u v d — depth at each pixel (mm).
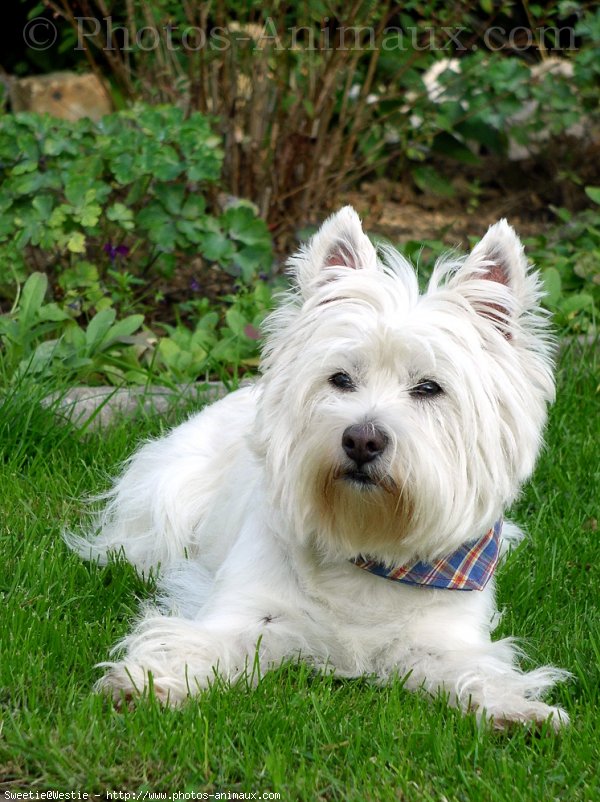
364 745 3318
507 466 3902
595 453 5668
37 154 6617
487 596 4203
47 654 3721
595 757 3318
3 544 4613
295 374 3838
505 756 3273
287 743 3258
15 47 10438
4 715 3309
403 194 9391
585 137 9219
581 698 3777
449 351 3705
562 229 7898
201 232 6691
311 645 3918
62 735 3178
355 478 3680
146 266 7000
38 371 5891
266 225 7129
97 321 6184
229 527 4473
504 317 3916
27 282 6180
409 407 3715
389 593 3926
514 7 9445
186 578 4594
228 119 7699
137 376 6105
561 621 4355
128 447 5582
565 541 4938
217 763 3148
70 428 5609
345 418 3664
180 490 4883
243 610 3932
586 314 6992
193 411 5824
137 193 6820
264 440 3926
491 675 3701
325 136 7809
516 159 9523
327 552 3902
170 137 6734
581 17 8656
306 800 3035
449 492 3740
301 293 4020
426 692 3715
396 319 3738
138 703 3375
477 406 3746
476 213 9219
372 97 8594
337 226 4047
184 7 7586
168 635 3805
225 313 6844
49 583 4293
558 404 6035
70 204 6516
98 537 4961
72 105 9445
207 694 3480
